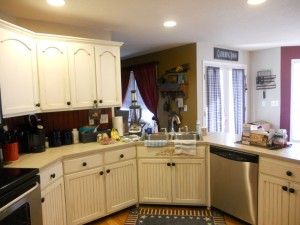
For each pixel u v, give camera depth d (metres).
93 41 2.80
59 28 2.92
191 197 2.86
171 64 4.80
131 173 2.87
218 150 2.66
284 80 5.09
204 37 3.94
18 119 2.62
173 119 4.17
